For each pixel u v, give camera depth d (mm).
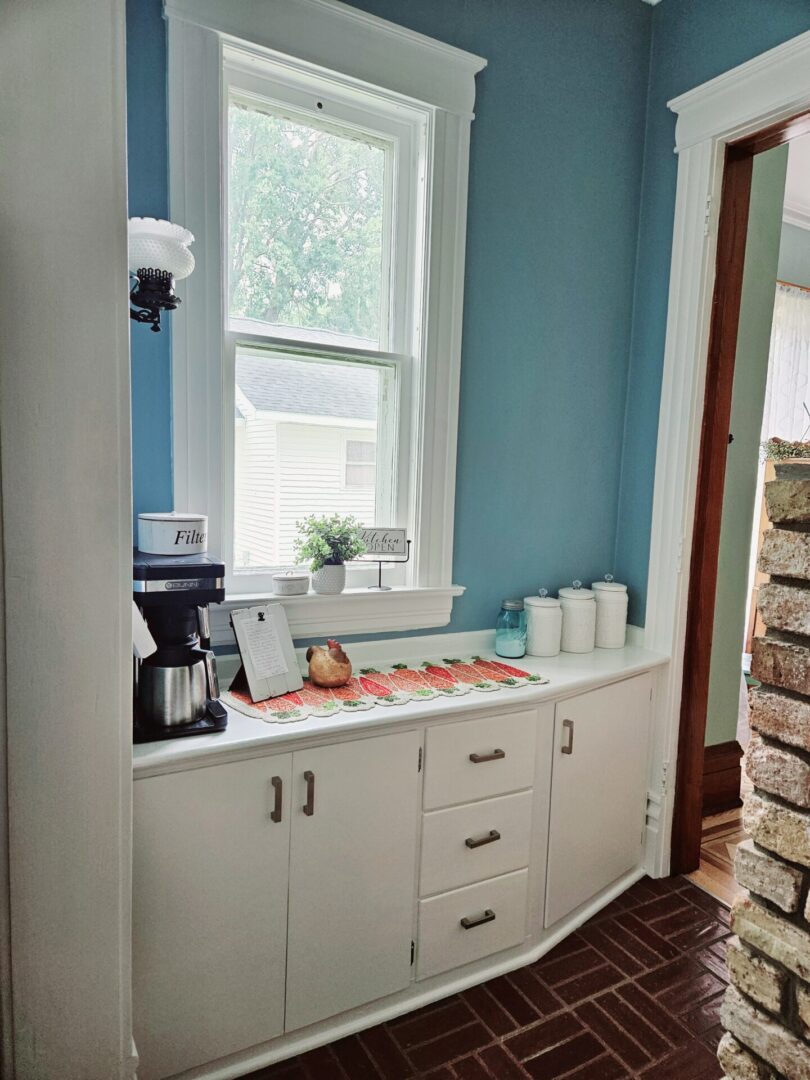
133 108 1700
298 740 1613
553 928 2158
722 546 2953
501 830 1963
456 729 1848
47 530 1212
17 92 1135
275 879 1624
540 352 2434
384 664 2197
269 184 1977
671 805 2498
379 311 2188
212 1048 1590
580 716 2133
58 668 1239
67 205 1181
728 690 3062
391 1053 1702
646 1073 1654
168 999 1523
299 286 2047
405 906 1820
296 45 1858
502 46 2234
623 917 2271
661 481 2496
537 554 2523
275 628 1896
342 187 2092
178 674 1568
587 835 2227
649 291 2570
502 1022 1808
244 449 1987
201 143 1771
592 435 2600
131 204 1717
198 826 1520
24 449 1184
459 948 1922
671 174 2479
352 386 2145
